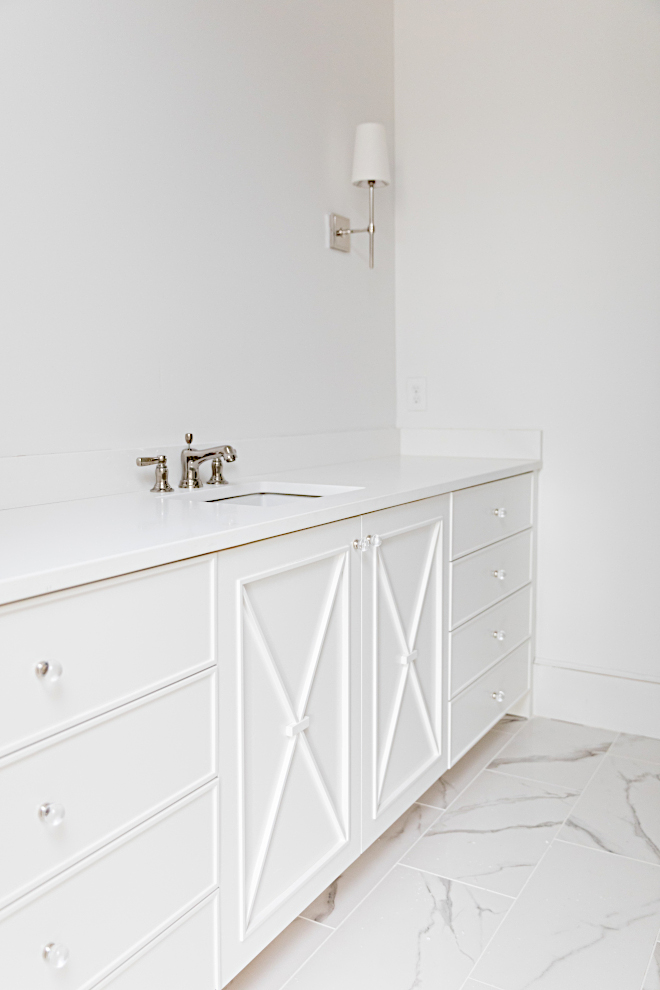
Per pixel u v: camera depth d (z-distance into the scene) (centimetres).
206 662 115
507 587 232
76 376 154
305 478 198
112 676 99
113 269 161
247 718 125
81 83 151
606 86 232
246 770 125
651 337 232
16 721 87
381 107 260
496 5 247
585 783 212
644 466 236
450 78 257
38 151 143
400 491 166
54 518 131
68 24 148
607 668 247
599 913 157
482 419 262
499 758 228
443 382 268
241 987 137
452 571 195
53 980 94
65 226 150
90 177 154
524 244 249
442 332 266
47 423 149
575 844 182
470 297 260
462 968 142
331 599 146
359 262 251
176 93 174
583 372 243
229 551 119
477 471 212
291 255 217
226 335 194
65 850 94
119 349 163
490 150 252
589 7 232
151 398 172
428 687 188
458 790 209
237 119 194
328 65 231
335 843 151
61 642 92
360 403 255
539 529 254
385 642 166
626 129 230
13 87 138
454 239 261
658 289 229
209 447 184
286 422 219
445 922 155
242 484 187
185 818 113
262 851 130
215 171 187
